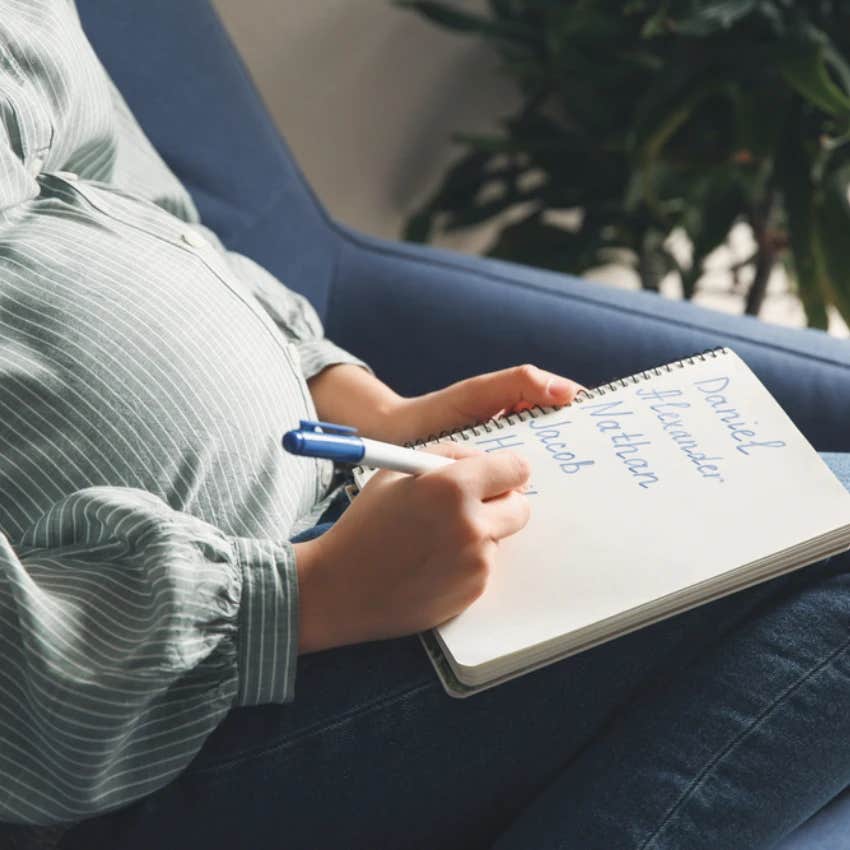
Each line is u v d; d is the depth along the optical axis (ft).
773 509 1.57
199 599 1.38
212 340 1.76
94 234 1.83
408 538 1.45
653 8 3.97
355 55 4.55
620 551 1.52
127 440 1.60
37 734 1.36
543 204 4.71
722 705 1.54
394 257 3.00
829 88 3.51
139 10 2.90
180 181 2.92
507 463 1.51
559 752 1.58
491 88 5.13
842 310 3.76
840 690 1.53
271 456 1.76
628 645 1.56
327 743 1.48
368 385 2.21
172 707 1.42
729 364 1.84
